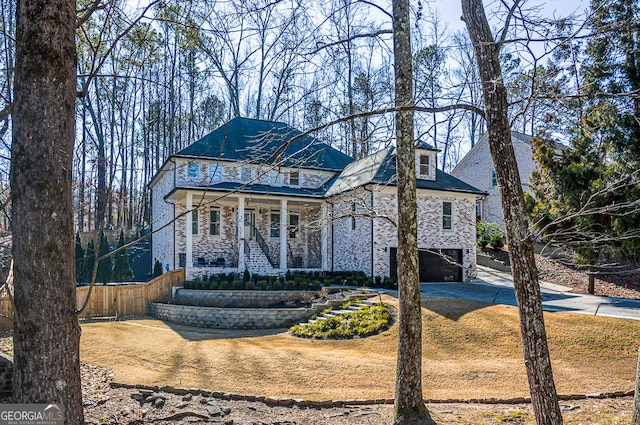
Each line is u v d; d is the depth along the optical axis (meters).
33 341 3.40
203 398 8.45
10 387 7.12
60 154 3.57
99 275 24.88
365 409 8.12
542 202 17.42
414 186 7.51
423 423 7.08
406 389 7.20
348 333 13.98
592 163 16.44
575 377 9.89
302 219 28.16
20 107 3.52
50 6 3.59
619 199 15.39
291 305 18.52
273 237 27.67
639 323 12.41
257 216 27.30
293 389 9.13
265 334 15.41
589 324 12.69
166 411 7.80
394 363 10.98
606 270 21.66
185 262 24.12
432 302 16.08
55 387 3.42
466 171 35.91
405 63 7.46
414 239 7.43
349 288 19.36
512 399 8.56
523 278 5.67
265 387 9.22
